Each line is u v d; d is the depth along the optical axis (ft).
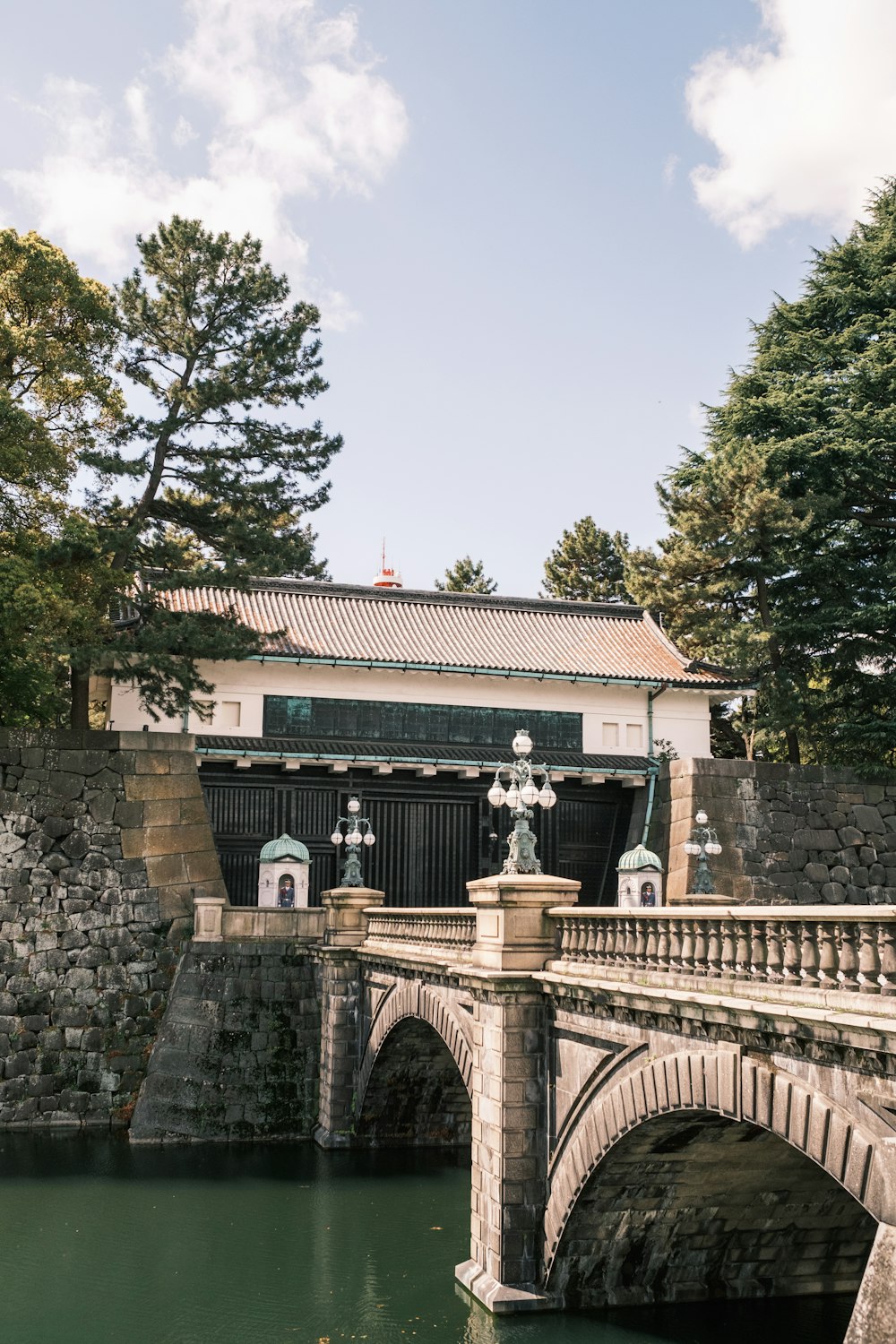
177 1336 48.65
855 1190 28.53
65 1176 73.31
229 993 87.25
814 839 108.06
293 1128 84.94
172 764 97.71
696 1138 42.83
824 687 133.28
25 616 87.51
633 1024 41.32
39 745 93.86
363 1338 47.55
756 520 118.01
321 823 105.81
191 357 101.19
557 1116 48.21
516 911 50.16
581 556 194.39
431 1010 63.05
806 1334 46.85
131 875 93.40
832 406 124.88
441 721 110.83
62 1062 88.38
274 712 106.73
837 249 135.03
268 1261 57.31
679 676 116.57
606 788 114.11
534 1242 49.32
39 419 98.17
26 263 95.66
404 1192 69.97
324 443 103.55
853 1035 27.94
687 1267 51.08
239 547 100.48
